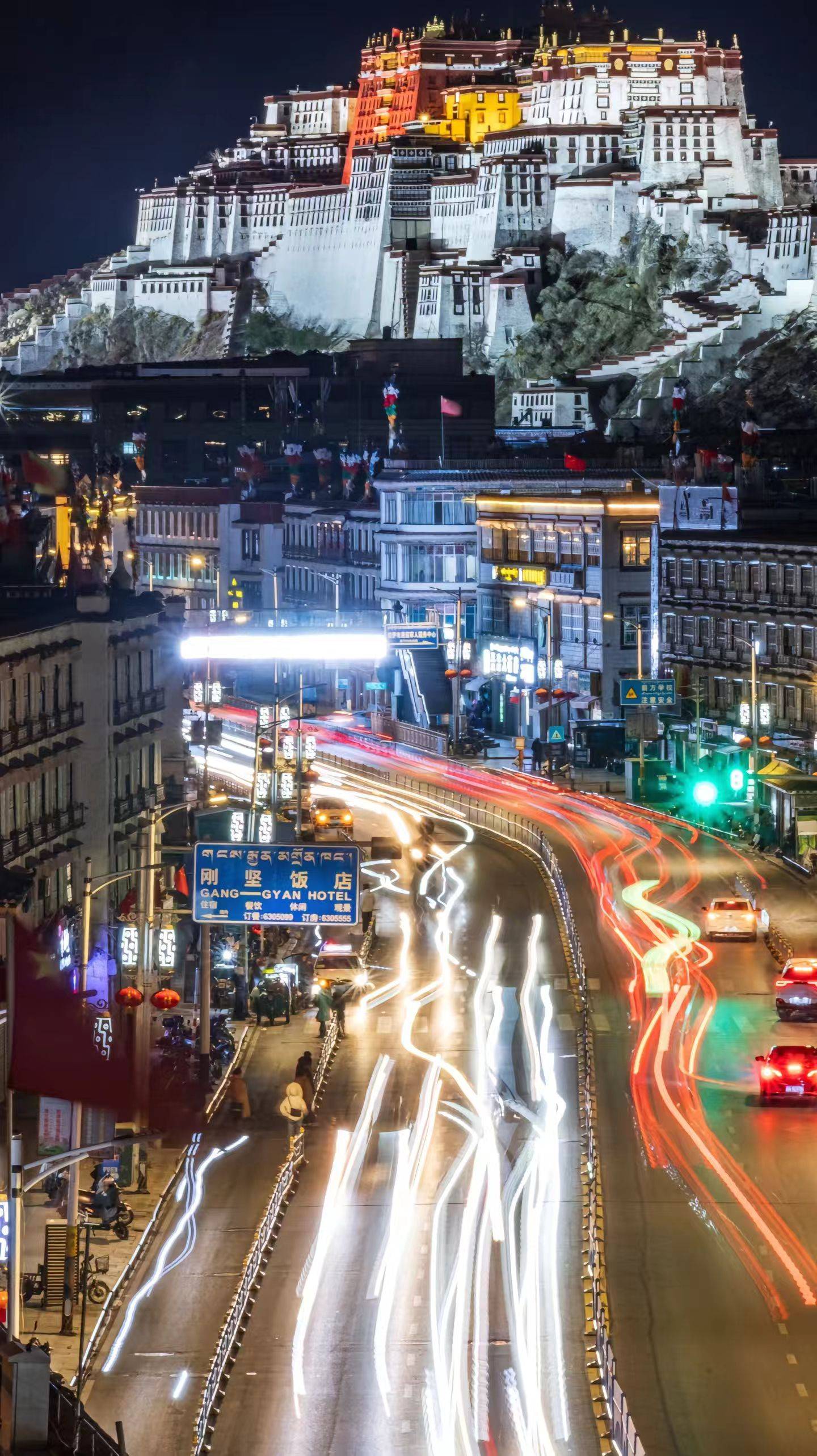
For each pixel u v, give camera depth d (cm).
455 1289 7950
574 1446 6397
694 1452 6353
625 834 18600
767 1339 7338
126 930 11206
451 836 19012
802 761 19250
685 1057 11375
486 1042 11919
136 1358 7319
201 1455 6431
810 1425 6556
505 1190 9162
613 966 13688
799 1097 10475
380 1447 6456
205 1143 10119
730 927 14362
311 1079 10650
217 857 9969
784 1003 12112
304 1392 6956
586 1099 10219
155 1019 11419
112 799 13788
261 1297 7938
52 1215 8869
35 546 18600
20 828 12225
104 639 13600
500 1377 7025
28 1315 7731
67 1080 8931
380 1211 8950
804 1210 8775
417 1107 10619
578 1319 7569
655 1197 8994
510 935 14862
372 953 14500
